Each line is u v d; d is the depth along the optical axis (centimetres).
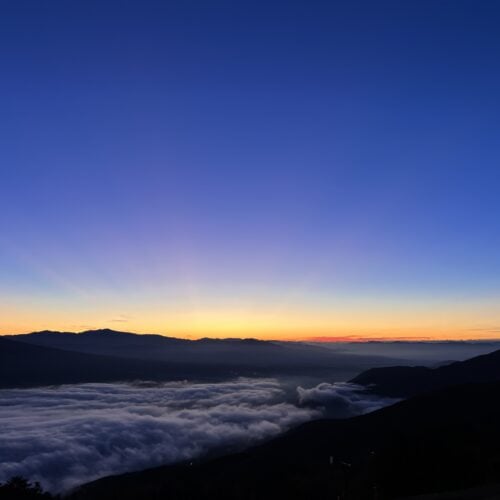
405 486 4719
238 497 7369
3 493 6091
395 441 5078
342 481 6153
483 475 4609
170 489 8288
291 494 6631
